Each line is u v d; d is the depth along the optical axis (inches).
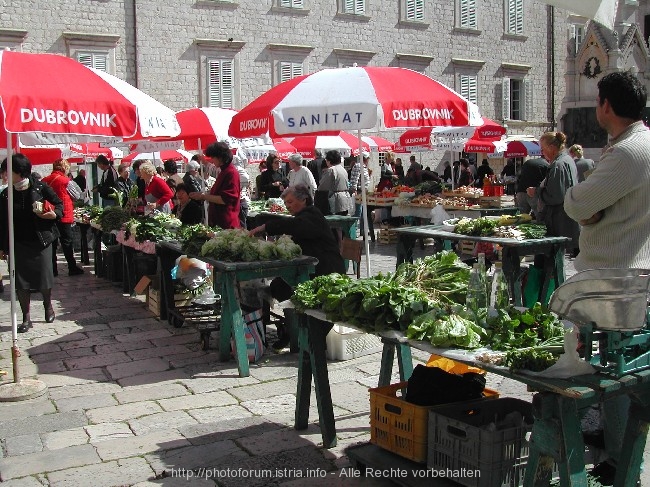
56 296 389.7
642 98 131.7
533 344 128.5
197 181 418.6
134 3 874.1
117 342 287.4
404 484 148.4
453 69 1162.6
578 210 132.2
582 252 139.3
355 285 160.6
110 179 586.6
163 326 313.0
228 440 186.1
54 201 308.7
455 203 505.0
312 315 171.6
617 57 848.3
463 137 538.3
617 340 116.0
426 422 153.1
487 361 124.8
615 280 110.6
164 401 217.6
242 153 573.6
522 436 140.9
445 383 160.7
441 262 176.2
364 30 1059.3
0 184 447.8
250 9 957.8
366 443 168.7
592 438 149.6
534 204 351.6
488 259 430.6
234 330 241.8
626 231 130.7
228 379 238.1
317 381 178.9
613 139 136.5
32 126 194.2
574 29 1306.6
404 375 195.9
